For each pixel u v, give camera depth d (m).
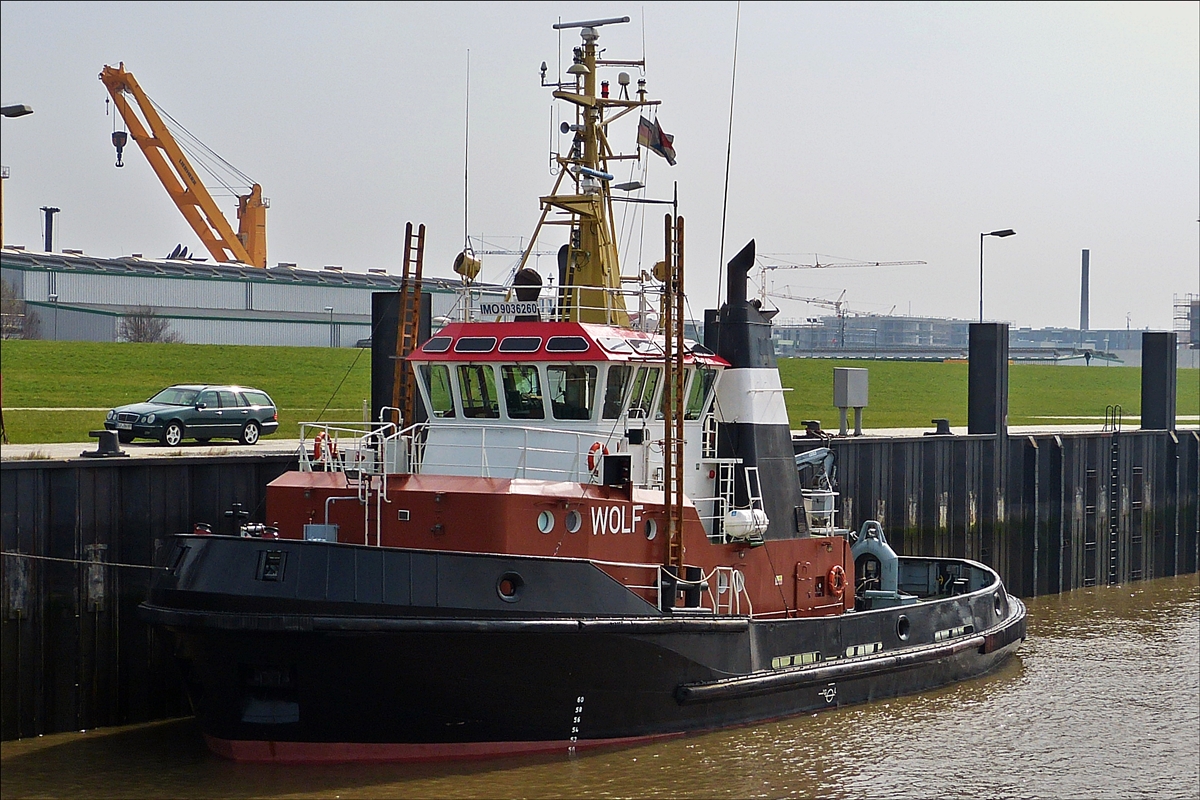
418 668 17.36
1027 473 39.19
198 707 17.98
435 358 20.34
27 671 19.17
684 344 20.70
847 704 22.45
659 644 19.02
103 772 17.83
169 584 17.47
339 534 18.72
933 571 29.05
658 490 20.09
